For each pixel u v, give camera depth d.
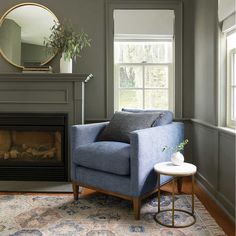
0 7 3.60
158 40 3.67
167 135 2.77
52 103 3.35
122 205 2.65
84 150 2.69
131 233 2.12
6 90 3.36
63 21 3.60
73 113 3.34
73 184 2.80
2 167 3.44
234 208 2.29
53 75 3.26
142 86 3.74
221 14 2.57
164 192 2.99
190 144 3.66
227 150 2.47
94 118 3.66
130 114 2.99
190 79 3.64
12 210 2.52
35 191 3.01
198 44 3.33
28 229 2.17
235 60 2.63
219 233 2.11
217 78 2.69
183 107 3.66
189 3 3.61
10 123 3.39
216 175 2.72
